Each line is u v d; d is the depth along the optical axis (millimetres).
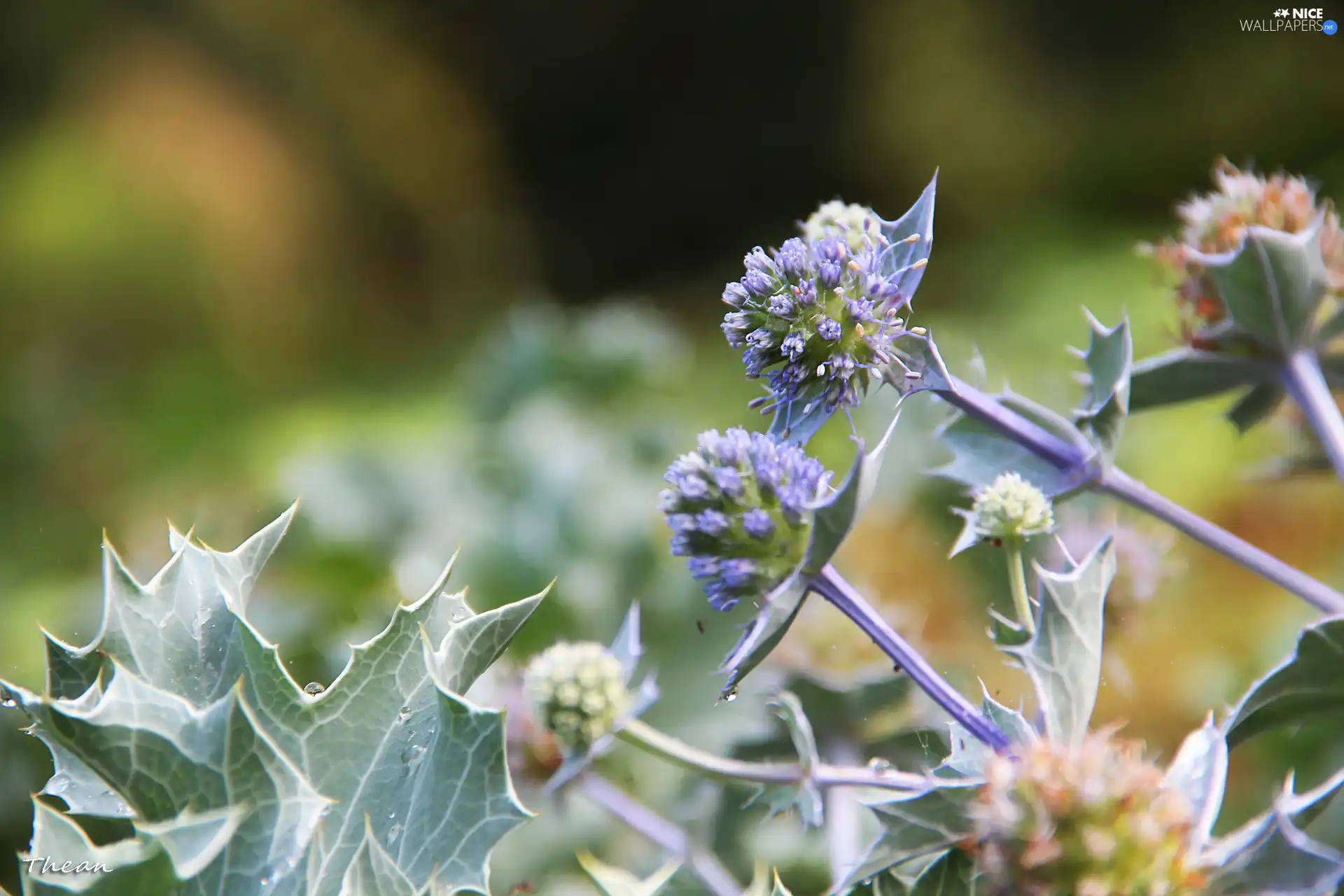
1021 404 413
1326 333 423
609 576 613
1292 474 445
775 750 463
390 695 391
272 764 368
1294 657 384
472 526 645
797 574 383
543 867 490
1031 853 359
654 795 506
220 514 815
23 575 1265
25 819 536
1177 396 433
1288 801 365
